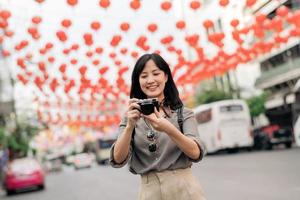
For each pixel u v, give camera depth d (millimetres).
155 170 3018
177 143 2867
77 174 35500
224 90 39781
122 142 2945
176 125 3076
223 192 11156
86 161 50625
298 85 25094
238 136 31375
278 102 35219
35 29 10172
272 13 25938
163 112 3148
